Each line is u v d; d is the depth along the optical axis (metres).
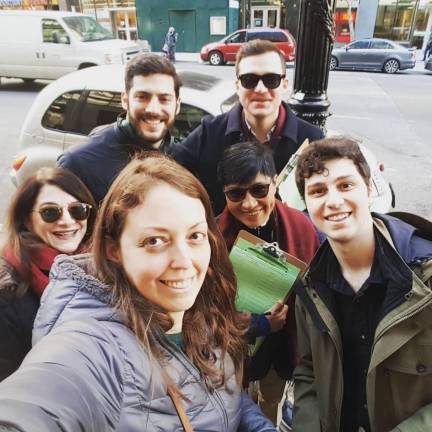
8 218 1.45
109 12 20.14
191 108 3.73
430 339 1.08
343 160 1.14
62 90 3.95
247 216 1.55
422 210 4.61
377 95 10.73
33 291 1.38
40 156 3.97
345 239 1.14
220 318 1.06
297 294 1.35
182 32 19.28
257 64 2.00
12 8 19.91
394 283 1.11
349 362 1.29
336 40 19.06
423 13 17.94
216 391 0.97
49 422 0.64
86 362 0.74
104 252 0.89
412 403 1.15
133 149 2.11
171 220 0.81
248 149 1.50
